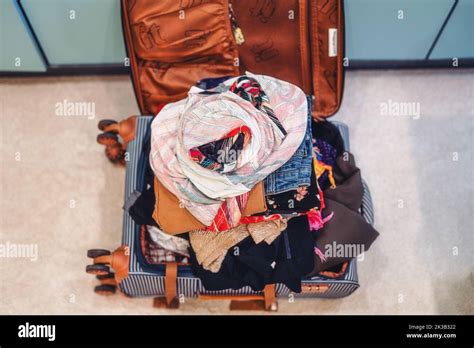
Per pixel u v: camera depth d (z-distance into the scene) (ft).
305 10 5.25
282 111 4.71
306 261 4.85
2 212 6.02
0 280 5.83
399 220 6.14
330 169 5.19
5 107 6.36
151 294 5.48
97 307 5.79
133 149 5.33
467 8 5.79
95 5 5.56
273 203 4.59
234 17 5.35
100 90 6.46
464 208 6.22
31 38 5.89
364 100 6.51
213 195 4.37
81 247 5.95
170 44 5.38
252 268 4.80
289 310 5.81
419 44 6.27
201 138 4.36
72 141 6.27
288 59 5.62
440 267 6.02
